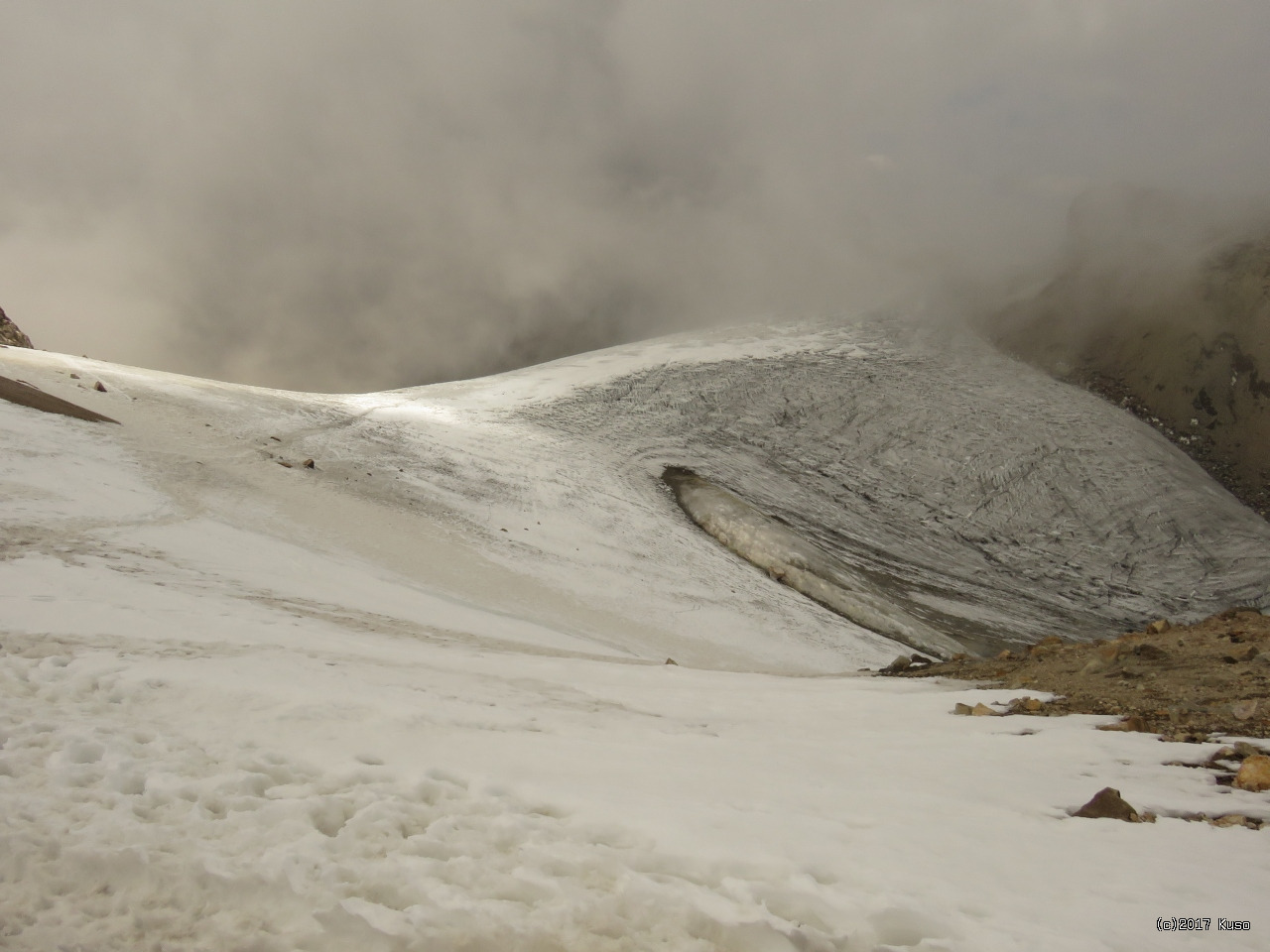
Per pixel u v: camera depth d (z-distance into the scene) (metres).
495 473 39.69
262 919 3.71
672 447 53.16
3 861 3.99
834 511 51.34
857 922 3.61
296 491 28.23
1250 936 3.47
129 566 13.81
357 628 12.91
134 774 4.94
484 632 16.91
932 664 14.30
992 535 54.53
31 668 6.98
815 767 6.33
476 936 3.54
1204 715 7.72
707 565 36.66
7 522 15.22
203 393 37.91
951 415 68.06
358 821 4.49
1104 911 3.68
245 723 6.07
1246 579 54.00
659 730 7.56
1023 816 5.14
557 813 4.81
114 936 3.57
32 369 31.14
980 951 3.34
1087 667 10.00
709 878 4.02
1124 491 61.59
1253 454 79.88
